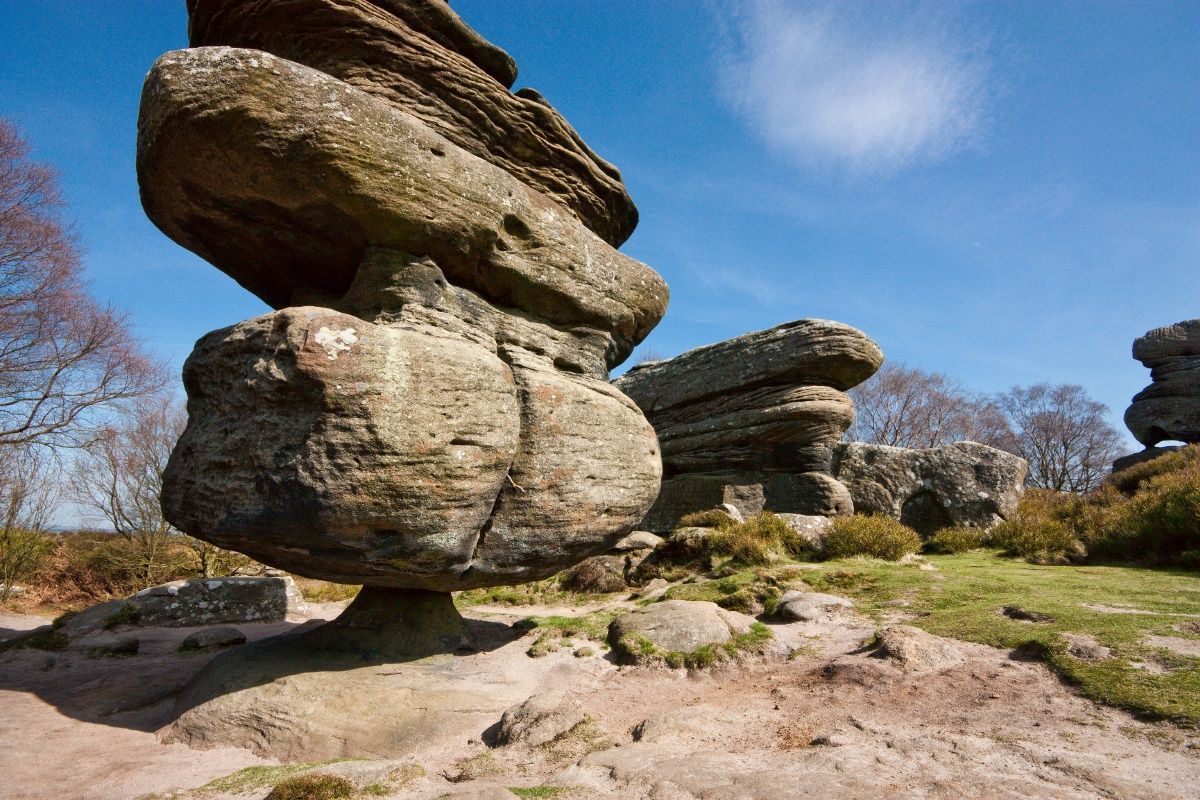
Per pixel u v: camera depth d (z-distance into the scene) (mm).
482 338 7664
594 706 6906
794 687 6973
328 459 5914
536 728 6070
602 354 9336
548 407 7895
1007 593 9406
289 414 6098
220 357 6727
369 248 7137
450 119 8172
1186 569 11781
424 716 6602
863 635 8359
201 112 6078
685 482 18688
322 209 6812
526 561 7754
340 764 5457
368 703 6668
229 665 7363
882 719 5852
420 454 6301
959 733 5398
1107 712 5539
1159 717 5281
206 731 6441
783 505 17328
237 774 5520
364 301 7141
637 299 9719
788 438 17734
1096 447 50281
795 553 14211
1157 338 29969
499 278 8078
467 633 8977
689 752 5438
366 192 6656
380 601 8312
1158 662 6281
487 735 6355
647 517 19328
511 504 7555
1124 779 4426
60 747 6258
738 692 7098
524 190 8391
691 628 8500
